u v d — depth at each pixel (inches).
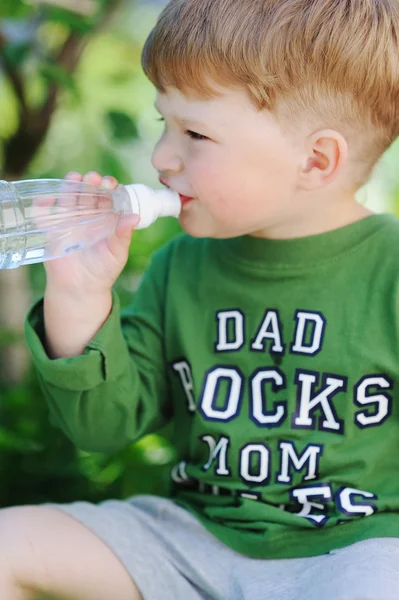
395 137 67.4
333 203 66.0
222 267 69.0
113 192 63.7
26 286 106.3
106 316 65.4
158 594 61.7
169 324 69.9
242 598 59.8
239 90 60.7
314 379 64.4
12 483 90.9
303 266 66.2
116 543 62.5
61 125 121.5
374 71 62.8
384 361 63.4
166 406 71.9
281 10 60.9
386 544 58.7
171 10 62.0
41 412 93.0
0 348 103.5
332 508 62.9
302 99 61.9
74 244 64.3
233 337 67.4
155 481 91.7
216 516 65.9
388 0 64.9
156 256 73.7
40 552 60.0
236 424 65.7
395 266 65.3
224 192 62.6
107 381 65.6
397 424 64.1
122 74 122.8
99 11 97.3
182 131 63.0
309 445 63.9
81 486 91.7
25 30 90.4
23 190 63.6
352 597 52.3
